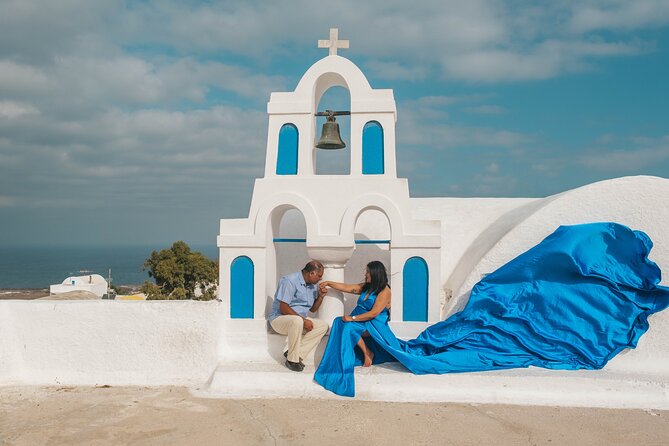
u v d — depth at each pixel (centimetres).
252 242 793
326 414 609
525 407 638
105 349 739
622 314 724
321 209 786
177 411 619
